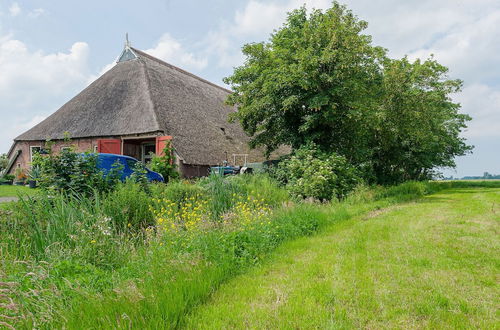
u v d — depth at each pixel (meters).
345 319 2.74
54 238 4.43
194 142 18.52
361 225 7.00
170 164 16.05
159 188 8.14
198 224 5.39
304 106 13.70
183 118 19.94
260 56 14.00
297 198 10.36
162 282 3.13
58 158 6.87
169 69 27.06
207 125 21.86
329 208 8.79
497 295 3.27
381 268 4.05
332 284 3.51
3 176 20.58
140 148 19.66
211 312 2.87
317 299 3.18
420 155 22.70
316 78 12.20
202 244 4.28
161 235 4.75
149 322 2.43
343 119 12.79
